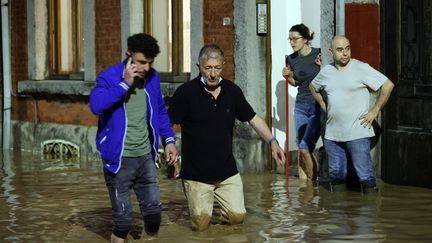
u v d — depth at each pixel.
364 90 10.78
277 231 8.80
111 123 7.91
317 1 13.52
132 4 14.59
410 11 11.23
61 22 16.42
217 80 8.65
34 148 16.69
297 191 11.17
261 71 12.98
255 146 12.84
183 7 14.05
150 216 8.12
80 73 16.02
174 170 8.37
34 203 10.78
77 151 15.74
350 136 10.76
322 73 11.00
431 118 11.01
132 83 7.68
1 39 17.38
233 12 12.95
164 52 14.41
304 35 12.18
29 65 16.69
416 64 11.16
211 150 8.72
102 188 11.87
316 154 12.89
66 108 16.08
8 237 8.88
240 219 8.94
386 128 11.59
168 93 13.75
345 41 10.76
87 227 9.31
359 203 10.23
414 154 11.22
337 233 8.67
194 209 8.78
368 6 11.62
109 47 15.06
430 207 9.91
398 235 8.55
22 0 16.86
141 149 8.05
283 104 13.12
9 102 17.25
